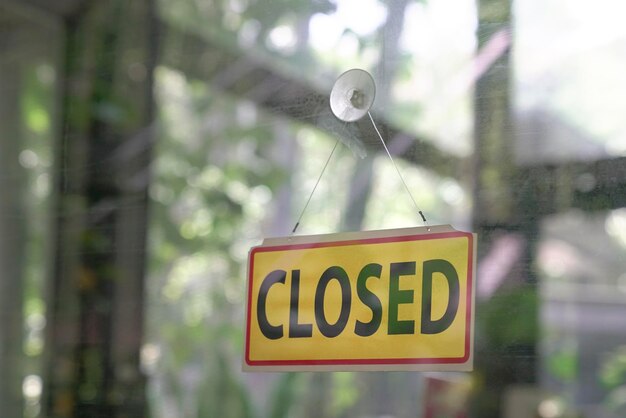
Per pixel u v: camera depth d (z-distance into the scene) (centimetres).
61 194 306
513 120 238
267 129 275
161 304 284
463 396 232
